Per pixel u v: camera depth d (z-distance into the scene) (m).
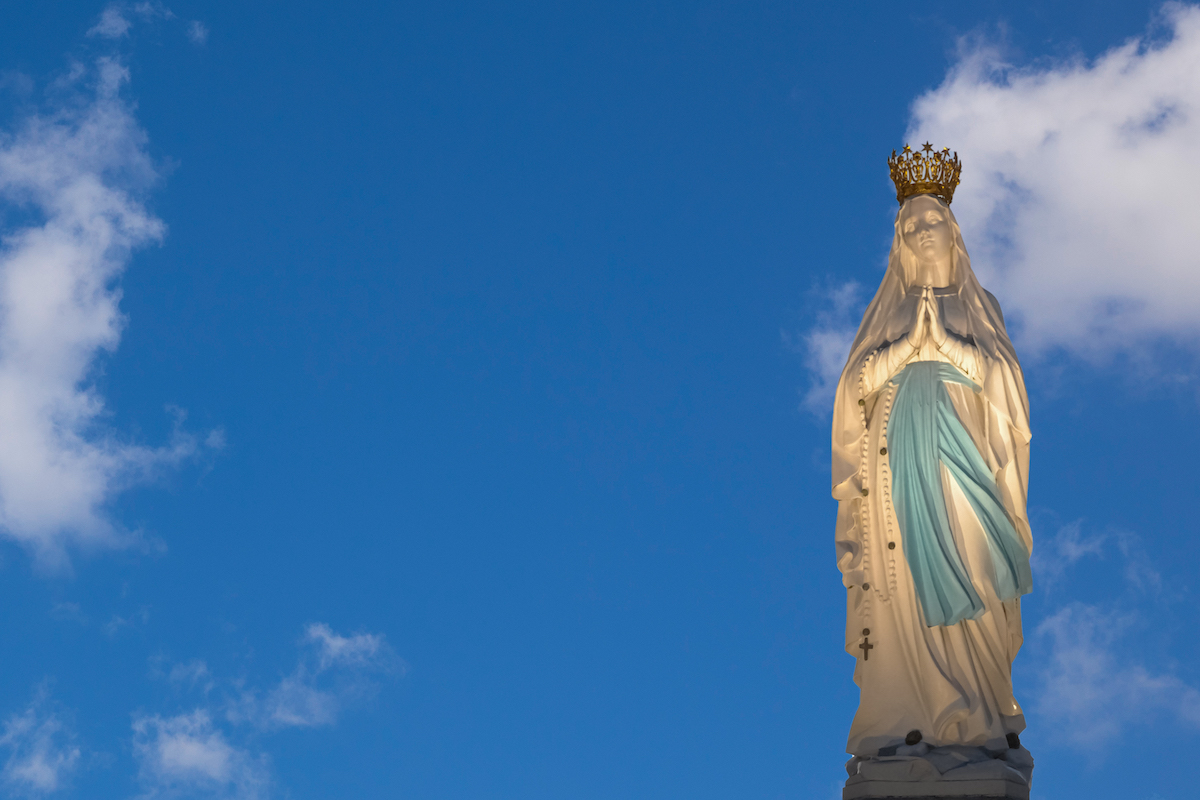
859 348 21.89
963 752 19.17
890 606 20.36
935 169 22.70
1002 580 20.06
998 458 20.59
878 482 20.84
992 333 21.47
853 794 19.08
